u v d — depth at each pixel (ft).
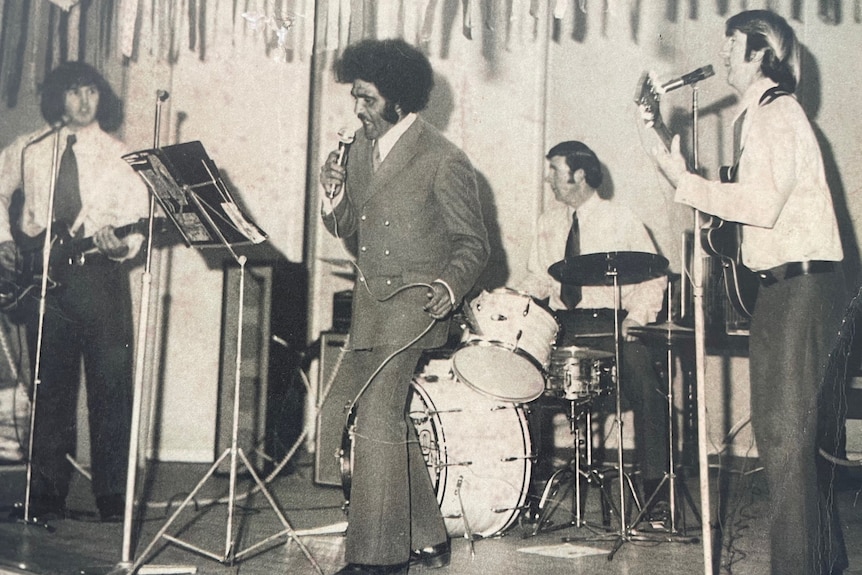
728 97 13.88
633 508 10.68
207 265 13.71
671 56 14.23
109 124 12.97
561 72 14.73
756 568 8.20
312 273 13.83
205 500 11.07
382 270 8.58
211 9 14.15
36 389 10.06
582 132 14.69
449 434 9.23
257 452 12.78
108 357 10.48
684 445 13.05
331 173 9.43
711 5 14.01
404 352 8.07
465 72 14.61
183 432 13.42
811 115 13.44
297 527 9.75
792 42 10.00
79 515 9.89
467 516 9.23
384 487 7.71
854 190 13.33
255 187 14.10
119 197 11.58
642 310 11.95
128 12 13.44
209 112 14.08
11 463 11.08
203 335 13.64
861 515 10.67
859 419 12.08
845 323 8.84
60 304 10.54
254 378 13.08
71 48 12.78
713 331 13.33
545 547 8.97
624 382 11.22
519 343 9.19
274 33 14.20
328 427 12.12
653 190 14.11
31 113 12.25
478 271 8.54
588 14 14.56
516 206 14.60
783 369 7.58
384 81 12.26
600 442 12.94
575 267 10.21
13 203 11.73
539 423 11.87
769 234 7.91
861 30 13.34
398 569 7.67
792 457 7.43
